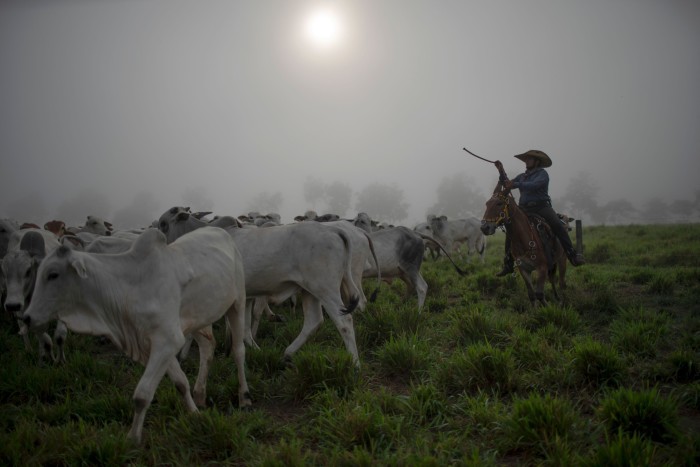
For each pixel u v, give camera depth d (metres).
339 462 3.89
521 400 4.48
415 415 4.73
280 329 7.95
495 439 4.15
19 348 7.27
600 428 4.16
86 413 4.99
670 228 24.02
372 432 4.29
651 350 6.04
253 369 6.22
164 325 4.51
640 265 13.34
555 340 6.51
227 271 5.25
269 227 6.76
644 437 4.00
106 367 6.10
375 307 8.19
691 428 4.29
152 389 4.37
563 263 9.71
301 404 5.35
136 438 4.33
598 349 5.39
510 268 9.45
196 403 5.27
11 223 9.34
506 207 8.59
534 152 9.27
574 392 5.17
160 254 4.66
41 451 4.14
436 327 7.79
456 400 5.11
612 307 8.45
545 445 3.95
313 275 6.39
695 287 9.59
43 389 5.55
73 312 4.50
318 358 5.52
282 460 3.94
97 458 4.05
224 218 7.18
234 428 4.39
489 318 7.30
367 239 8.16
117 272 4.54
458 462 3.83
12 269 5.76
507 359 5.37
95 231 13.93
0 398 5.55
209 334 5.43
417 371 5.83
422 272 12.52
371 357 6.75
